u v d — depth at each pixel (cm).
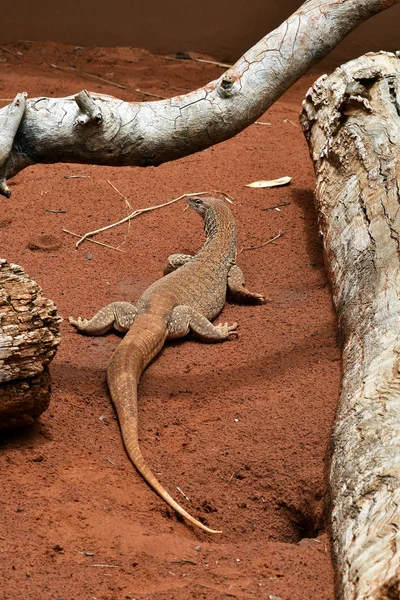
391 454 392
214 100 528
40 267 738
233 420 525
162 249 793
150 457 487
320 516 433
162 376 582
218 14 1520
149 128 519
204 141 539
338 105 762
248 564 381
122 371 542
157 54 1540
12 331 434
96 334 634
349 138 728
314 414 525
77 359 595
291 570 376
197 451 494
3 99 1170
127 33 1531
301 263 768
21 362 441
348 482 403
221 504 455
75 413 522
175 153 538
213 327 634
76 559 375
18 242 782
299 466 476
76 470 459
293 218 865
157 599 349
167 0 1510
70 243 789
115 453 484
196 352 620
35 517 406
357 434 428
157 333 598
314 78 1462
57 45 1506
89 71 1380
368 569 332
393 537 338
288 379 572
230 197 913
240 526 443
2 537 386
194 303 659
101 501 431
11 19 1500
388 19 1489
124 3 1509
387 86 751
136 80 1355
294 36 539
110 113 509
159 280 680
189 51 1547
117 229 826
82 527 402
